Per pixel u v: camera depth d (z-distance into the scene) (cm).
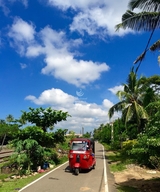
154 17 1277
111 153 2962
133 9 1262
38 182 1048
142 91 2284
